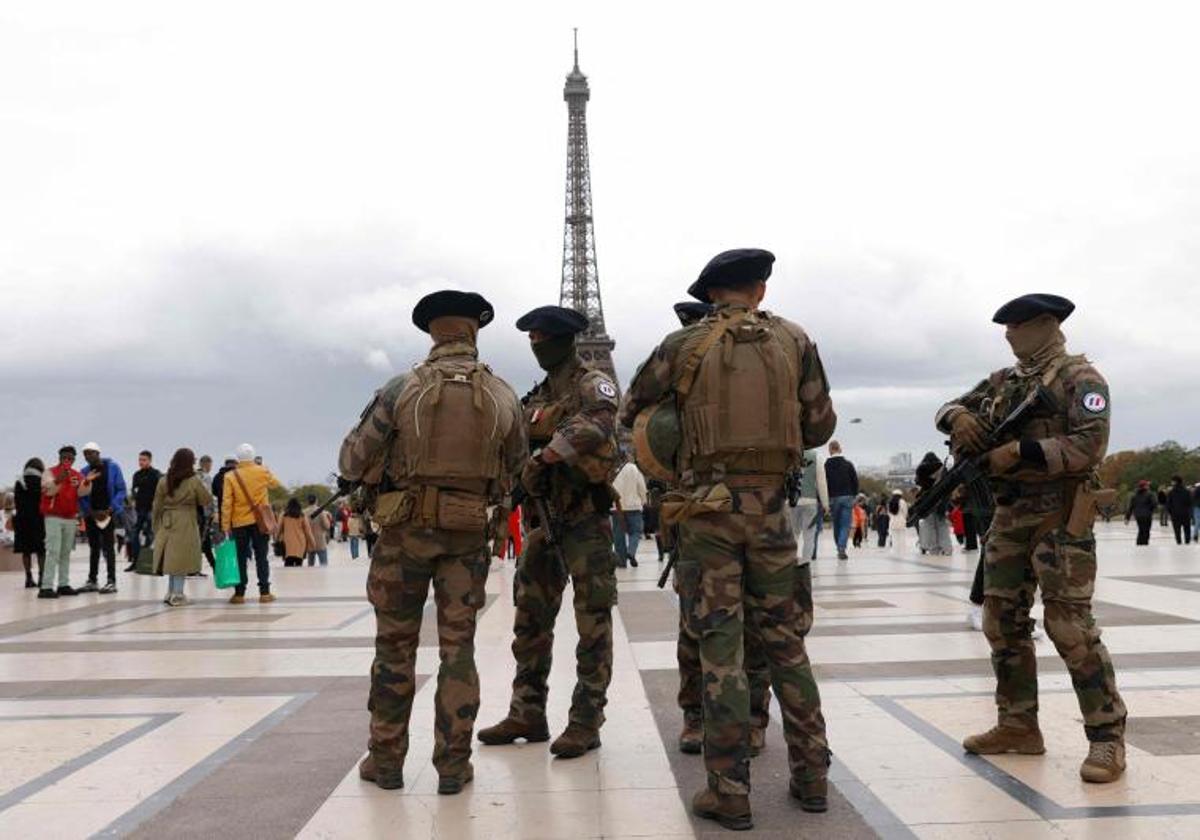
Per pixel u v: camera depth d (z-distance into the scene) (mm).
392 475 5773
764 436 5172
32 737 6797
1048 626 5594
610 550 6289
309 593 18281
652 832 4789
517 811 5129
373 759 5668
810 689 5145
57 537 18125
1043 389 5621
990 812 4914
